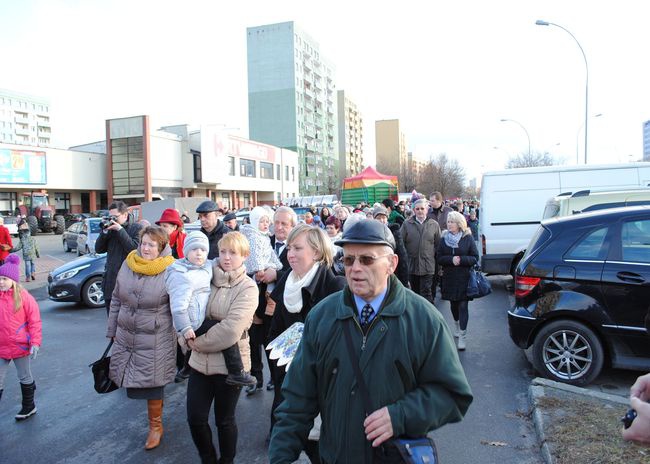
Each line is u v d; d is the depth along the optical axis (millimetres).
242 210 23375
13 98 124688
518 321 5078
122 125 40719
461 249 6094
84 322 8453
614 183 8977
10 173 35719
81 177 41188
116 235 6066
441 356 1857
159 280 3775
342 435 1873
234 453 3373
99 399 5027
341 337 1951
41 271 15320
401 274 6145
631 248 4652
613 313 4586
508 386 4902
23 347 4453
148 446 3902
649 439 1475
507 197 9477
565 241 4941
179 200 20688
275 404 3447
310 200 34875
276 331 3539
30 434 4219
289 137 84688
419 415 1773
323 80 98250
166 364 3816
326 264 3381
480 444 3744
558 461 3283
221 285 3408
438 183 73875
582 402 4137
